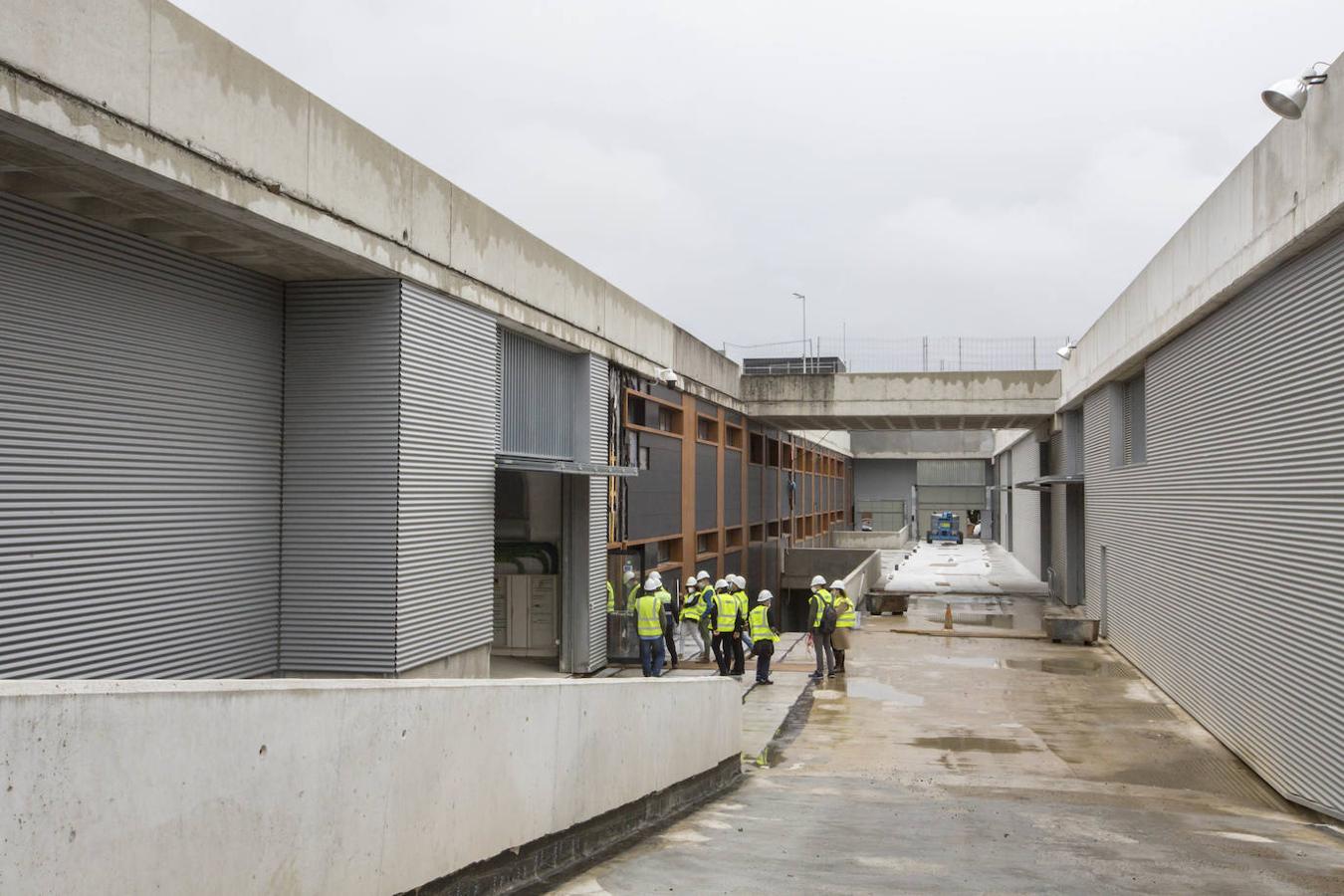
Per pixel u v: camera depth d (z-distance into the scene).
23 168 9.06
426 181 14.13
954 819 10.50
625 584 22.69
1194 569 17.25
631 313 23.33
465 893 6.33
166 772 3.99
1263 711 13.48
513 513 20.59
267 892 4.55
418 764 5.78
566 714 7.92
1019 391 34.62
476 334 15.86
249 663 13.02
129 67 8.97
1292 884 7.74
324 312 13.70
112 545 10.70
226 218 10.74
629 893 6.72
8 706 3.34
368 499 13.55
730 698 13.19
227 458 12.59
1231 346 15.01
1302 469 12.04
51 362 9.93
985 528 79.81
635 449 23.89
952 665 23.11
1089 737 16.27
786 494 46.16
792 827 9.80
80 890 3.60
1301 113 10.54
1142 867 8.24
